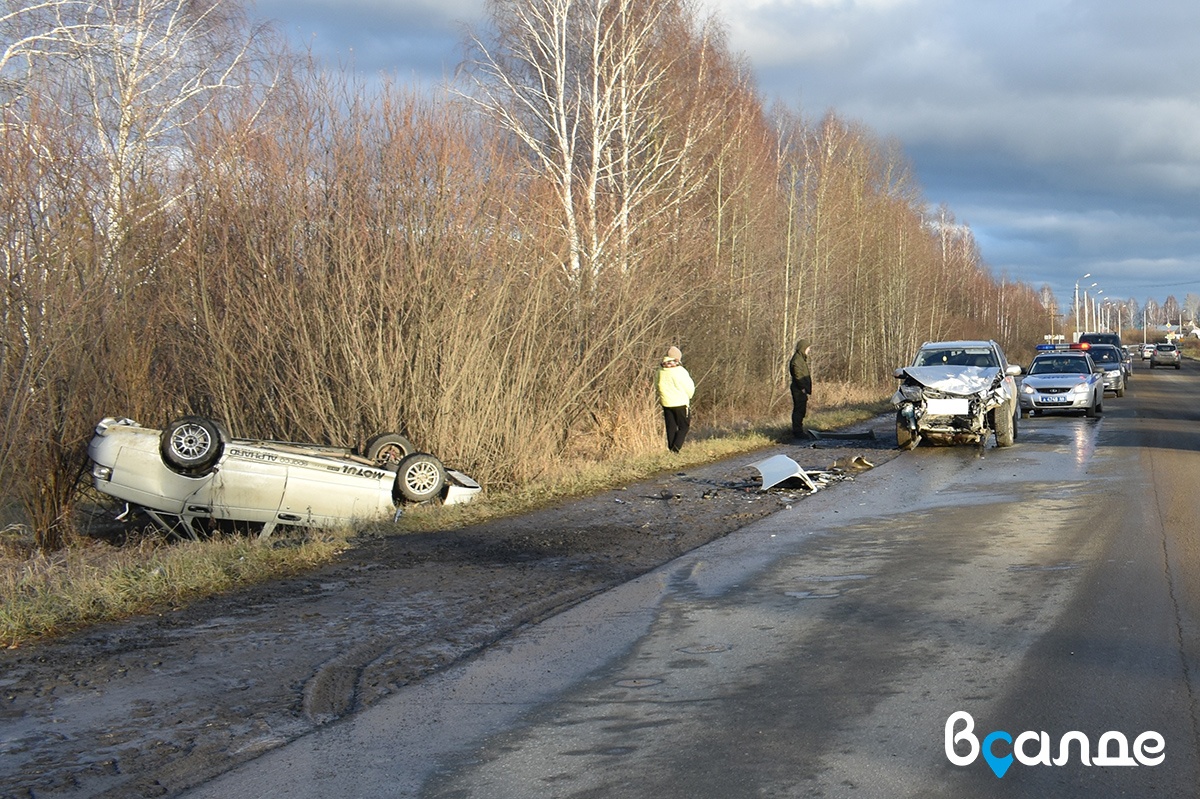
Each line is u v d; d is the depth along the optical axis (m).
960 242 97.56
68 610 7.28
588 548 10.01
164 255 12.70
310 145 13.28
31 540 11.40
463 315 13.63
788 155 39.19
